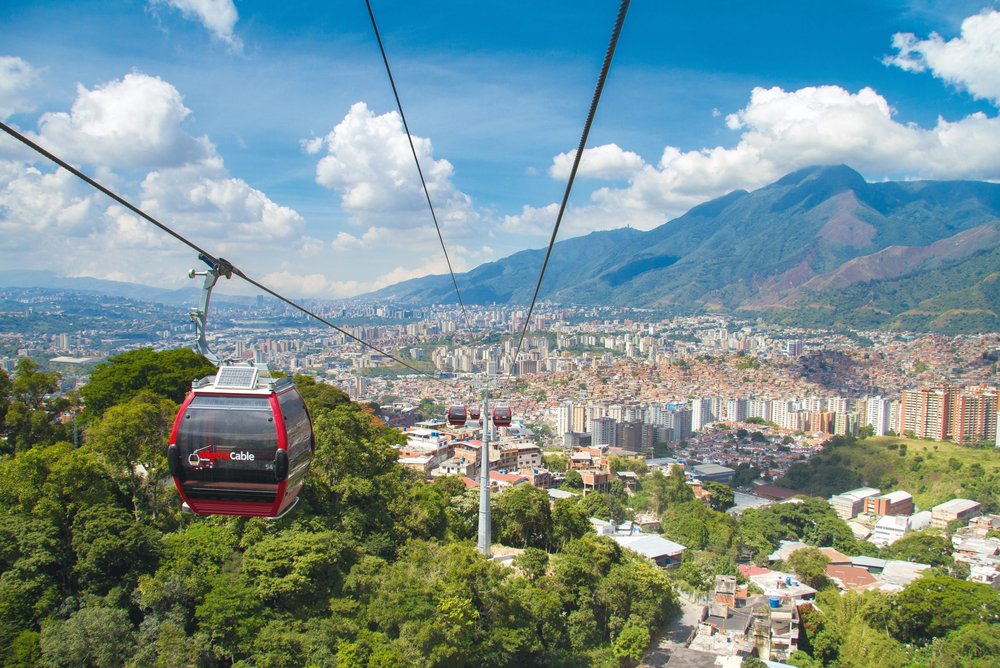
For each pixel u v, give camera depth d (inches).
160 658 1531.7
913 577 4589.1
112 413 1987.0
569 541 3034.0
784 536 5802.2
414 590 1927.9
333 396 3334.2
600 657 2434.8
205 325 607.5
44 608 1572.3
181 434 593.3
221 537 1914.4
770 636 2898.6
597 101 378.3
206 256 561.6
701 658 2684.5
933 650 3070.9
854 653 3070.9
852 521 6815.9
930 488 7765.8
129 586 1716.3
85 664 1498.5
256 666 1635.1
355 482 2375.7
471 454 5009.8
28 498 1760.6
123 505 1908.2
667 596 2893.7
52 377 2415.1
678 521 4955.7
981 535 5625.0
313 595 1865.2
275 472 588.1
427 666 1802.4
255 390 599.8
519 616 2177.7
